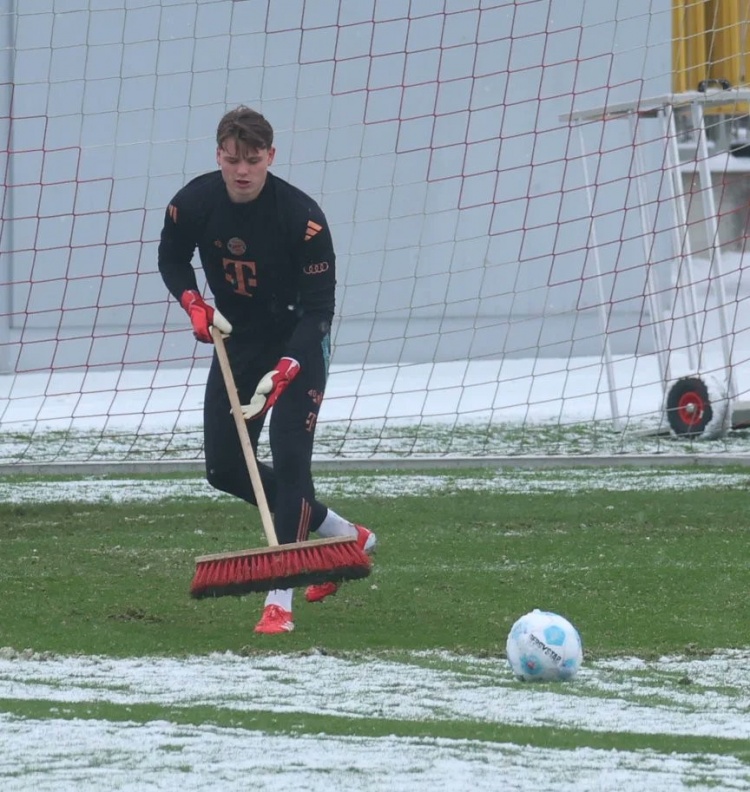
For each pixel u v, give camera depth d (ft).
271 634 59.41
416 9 193.77
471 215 199.00
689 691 49.55
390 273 198.80
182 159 196.54
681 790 37.19
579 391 168.04
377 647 57.16
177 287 63.31
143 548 80.64
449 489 104.63
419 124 196.13
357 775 38.32
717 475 110.93
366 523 89.35
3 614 62.95
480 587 69.56
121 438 136.46
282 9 193.36
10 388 165.48
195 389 178.40
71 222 195.83
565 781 37.88
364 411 156.66
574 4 193.98
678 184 132.36
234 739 42.22
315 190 196.54
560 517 91.25
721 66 161.27
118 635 59.11
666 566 74.84
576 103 195.52
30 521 90.74
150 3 192.75
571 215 199.00
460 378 183.21
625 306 198.59
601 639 58.85
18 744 41.52
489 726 44.04
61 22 191.62
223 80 195.11
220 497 101.50
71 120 194.18
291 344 61.36
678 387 130.31
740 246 175.73
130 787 37.11
